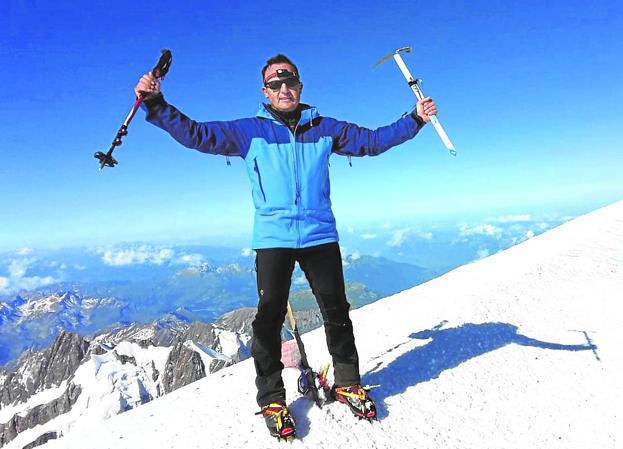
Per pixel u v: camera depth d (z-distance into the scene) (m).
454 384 5.71
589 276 11.26
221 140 4.31
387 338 7.95
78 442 5.66
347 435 4.50
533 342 7.18
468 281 12.87
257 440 4.48
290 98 4.41
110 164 3.85
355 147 4.67
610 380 6.01
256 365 4.59
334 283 4.62
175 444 4.82
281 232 4.38
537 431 5.03
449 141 4.52
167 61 3.95
